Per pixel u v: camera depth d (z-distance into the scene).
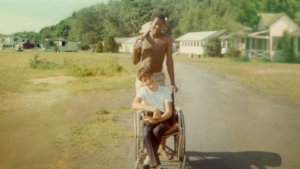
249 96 9.32
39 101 8.70
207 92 10.20
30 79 14.99
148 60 3.72
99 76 16.48
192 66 23.42
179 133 3.30
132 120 6.17
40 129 5.34
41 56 29.58
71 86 12.12
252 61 28.84
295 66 22.34
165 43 3.76
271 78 14.54
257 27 32.75
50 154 4.05
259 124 5.82
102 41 54.56
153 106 3.46
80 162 3.77
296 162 3.81
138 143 3.46
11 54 32.50
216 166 3.68
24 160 3.79
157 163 3.17
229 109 7.29
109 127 5.55
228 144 4.56
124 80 14.45
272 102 8.25
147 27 3.72
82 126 5.60
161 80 3.76
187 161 3.85
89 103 8.19
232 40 34.50
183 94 9.76
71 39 46.03
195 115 6.65
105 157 3.96
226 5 63.56
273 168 3.62
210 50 39.09
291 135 5.06
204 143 4.63
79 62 22.81
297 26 28.81
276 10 32.16
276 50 29.61
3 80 14.13
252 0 33.53
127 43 61.72
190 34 52.97
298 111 7.05
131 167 3.61
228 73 17.41
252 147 4.43
